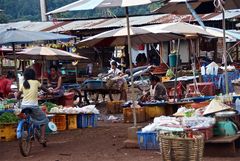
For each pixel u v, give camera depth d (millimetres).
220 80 17875
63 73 27203
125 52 27438
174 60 20234
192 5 11914
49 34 15469
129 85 21203
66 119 13445
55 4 43688
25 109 9953
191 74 20750
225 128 9148
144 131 9680
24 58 19078
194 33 13539
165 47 26219
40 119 10406
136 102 14859
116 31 12266
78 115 13641
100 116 16281
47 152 10102
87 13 39750
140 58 26656
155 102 14508
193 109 10266
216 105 9547
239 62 25453
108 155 9383
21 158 9602
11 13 47344
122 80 18984
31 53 17234
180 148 7309
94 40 13570
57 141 11469
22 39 14539
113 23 25672
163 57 26281
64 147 10602
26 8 48562
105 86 18953
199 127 8750
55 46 26828
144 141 9680
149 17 25703
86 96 19625
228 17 23141
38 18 46750
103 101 20156
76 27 26234
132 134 10086
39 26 27812
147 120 14398
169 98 16031
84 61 27078
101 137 11703
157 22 24172
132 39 14578
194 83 16781
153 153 9312
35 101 10195
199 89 16719
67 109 13461
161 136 7555
